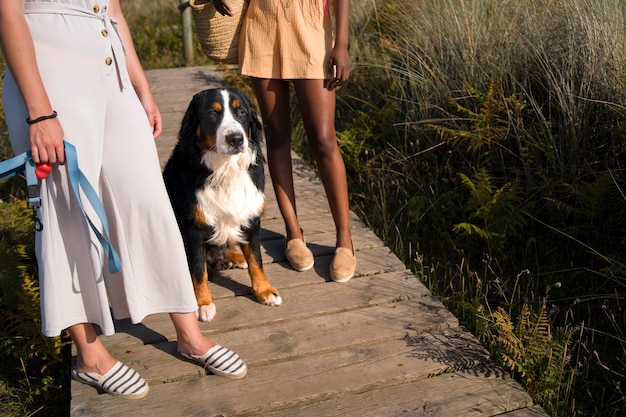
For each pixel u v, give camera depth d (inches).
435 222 171.2
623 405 109.3
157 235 90.4
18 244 151.0
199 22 120.6
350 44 247.9
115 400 96.8
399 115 208.8
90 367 97.0
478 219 164.9
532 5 186.9
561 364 109.7
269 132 126.9
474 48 189.8
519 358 109.3
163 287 93.5
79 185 81.8
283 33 114.5
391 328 114.9
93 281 88.2
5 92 81.6
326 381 101.3
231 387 100.0
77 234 85.8
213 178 113.3
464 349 109.6
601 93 155.9
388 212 178.5
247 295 125.8
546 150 159.3
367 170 192.5
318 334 113.3
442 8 210.8
